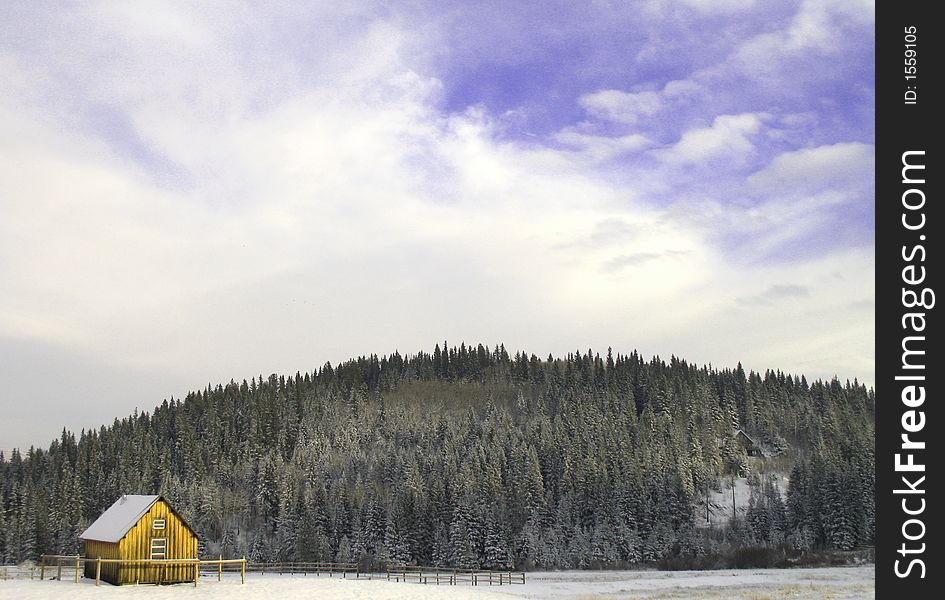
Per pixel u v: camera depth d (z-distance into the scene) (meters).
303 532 113.50
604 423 159.50
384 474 144.50
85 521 131.12
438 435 172.00
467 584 73.75
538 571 100.94
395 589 53.19
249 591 49.66
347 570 98.94
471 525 105.81
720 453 149.00
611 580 77.81
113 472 152.25
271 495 137.50
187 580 52.75
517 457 132.88
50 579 56.50
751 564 99.56
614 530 108.75
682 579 76.88
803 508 109.62
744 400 187.50
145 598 44.84
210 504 133.25
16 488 139.88
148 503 52.56
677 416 173.62
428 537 110.62
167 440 184.00
